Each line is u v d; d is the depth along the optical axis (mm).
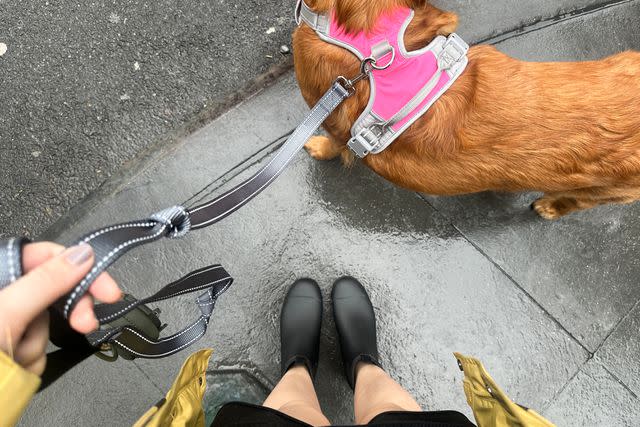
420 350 2365
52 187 2342
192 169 2404
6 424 702
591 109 1530
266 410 1383
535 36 2682
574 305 2428
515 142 1558
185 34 2508
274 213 2420
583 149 1546
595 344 2398
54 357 1147
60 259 750
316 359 2217
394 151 1694
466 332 2391
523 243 2473
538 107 1538
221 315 2330
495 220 2484
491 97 1560
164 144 2422
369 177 2473
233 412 1418
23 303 713
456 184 1743
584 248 2471
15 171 2340
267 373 2301
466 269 2445
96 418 2189
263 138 2453
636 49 2727
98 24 2486
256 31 2543
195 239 2371
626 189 1727
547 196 2312
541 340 2395
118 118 2418
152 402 2211
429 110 1553
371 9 1424
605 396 2348
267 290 2369
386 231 2455
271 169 1385
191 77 2479
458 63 1519
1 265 761
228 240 2385
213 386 2270
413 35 1527
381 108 1508
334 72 1549
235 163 2422
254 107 2479
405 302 2408
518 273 2449
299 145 1432
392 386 1828
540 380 2355
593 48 2701
